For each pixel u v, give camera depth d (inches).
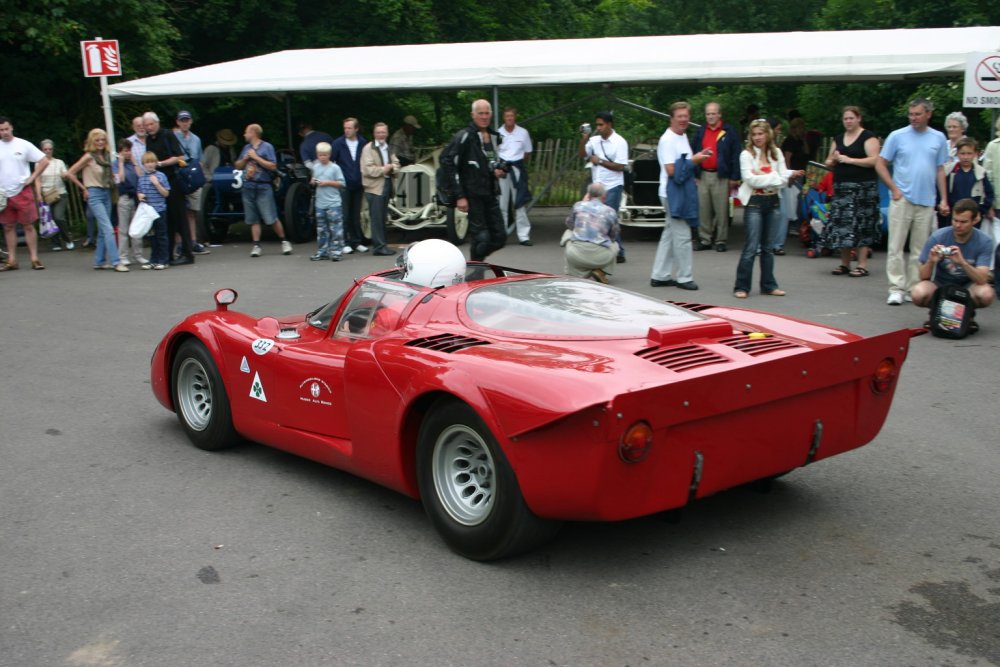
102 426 242.4
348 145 566.3
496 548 150.7
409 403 159.6
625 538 165.8
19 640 134.0
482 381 146.1
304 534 170.7
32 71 724.0
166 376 227.6
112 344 337.7
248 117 879.1
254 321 217.9
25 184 513.3
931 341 319.3
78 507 185.6
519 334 165.8
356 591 147.4
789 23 1168.8
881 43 546.0
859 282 428.8
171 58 815.7
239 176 555.2
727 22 1189.1
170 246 526.3
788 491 188.9
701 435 143.7
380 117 922.1
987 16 790.5
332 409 184.2
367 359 169.8
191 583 151.4
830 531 168.2
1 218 513.0
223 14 837.2
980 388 262.5
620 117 1212.5
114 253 514.3
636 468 137.9
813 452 161.2
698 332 163.3
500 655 127.3
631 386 137.5
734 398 143.1
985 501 182.7
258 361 201.6
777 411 152.7
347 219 576.7
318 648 130.3
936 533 167.2
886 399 170.7
